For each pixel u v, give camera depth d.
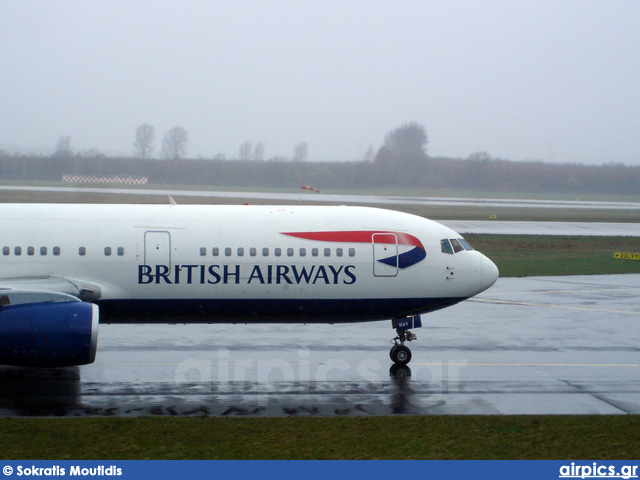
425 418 28.48
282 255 38.41
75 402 30.19
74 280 37.03
